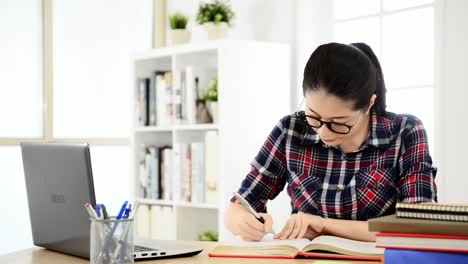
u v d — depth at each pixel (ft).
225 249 5.39
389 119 6.19
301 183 6.43
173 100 11.48
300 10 11.21
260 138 10.93
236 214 6.09
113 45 13.11
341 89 5.29
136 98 12.21
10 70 11.40
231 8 12.25
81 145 5.01
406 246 4.25
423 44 9.98
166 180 11.71
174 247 5.61
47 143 5.40
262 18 11.84
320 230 5.81
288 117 6.63
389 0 10.40
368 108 5.61
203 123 11.09
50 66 11.96
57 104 12.11
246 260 5.07
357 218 6.21
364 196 6.16
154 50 11.82
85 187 5.04
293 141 6.54
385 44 10.47
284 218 11.02
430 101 9.91
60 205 5.35
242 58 10.63
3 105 11.30
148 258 5.25
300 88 11.32
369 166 6.22
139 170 12.31
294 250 5.16
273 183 6.71
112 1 13.09
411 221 4.26
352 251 4.94
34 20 11.78
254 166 6.70
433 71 9.86
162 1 13.78
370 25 10.66
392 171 6.12
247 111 10.73
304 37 11.23
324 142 5.75
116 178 13.10
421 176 5.82
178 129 11.43
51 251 5.84
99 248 4.45
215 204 10.68
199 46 10.92
